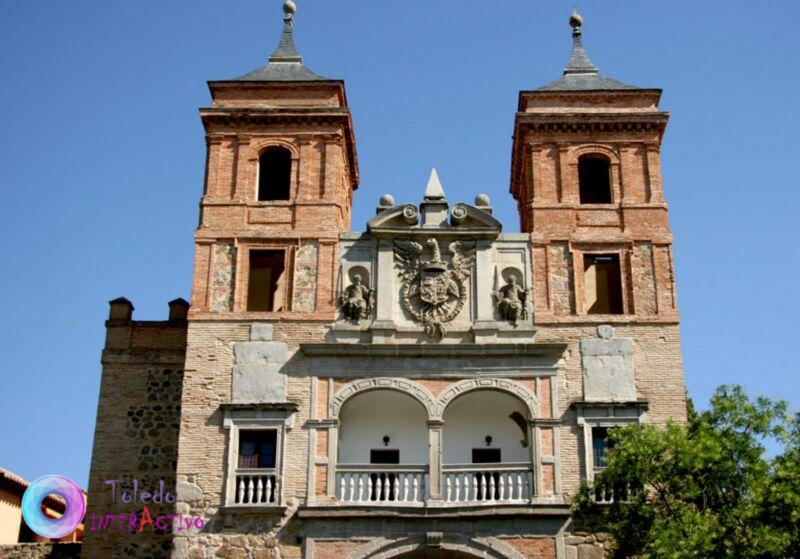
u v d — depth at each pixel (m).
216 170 40.81
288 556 35.25
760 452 31.75
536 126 41.38
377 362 37.69
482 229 39.50
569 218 40.06
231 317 38.34
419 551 35.59
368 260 39.47
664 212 40.19
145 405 41.84
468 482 36.22
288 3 46.72
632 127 41.44
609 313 40.28
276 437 36.81
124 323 43.03
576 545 35.31
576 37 46.03
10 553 41.38
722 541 30.44
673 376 37.59
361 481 36.22
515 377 37.53
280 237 39.59
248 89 42.12
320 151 41.16
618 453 32.53
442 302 38.59
